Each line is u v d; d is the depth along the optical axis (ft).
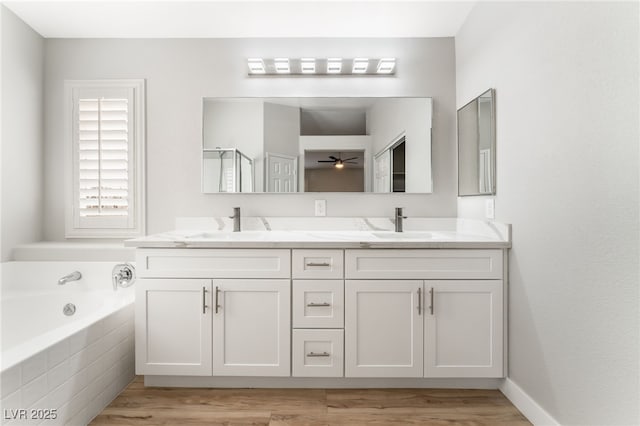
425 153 9.04
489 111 7.24
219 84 9.14
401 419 6.01
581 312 4.79
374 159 9.02
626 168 4.04
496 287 6.72
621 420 4.15
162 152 9.11
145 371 6.80
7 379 4.38
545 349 5.59
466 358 6.75
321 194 9.07
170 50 9.14
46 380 5.00
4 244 8.15
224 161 8.99
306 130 9.02
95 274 8.44
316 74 9.17
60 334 5.50
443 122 9.11
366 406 6.38
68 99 9.09
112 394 6.59
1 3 7.82
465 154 8.44
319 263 6.80
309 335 6.78
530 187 5.96
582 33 4.71
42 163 9.14
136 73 9.13
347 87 9.16
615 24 4.17
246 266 6.82
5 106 8.07
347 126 9.02
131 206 9.07
